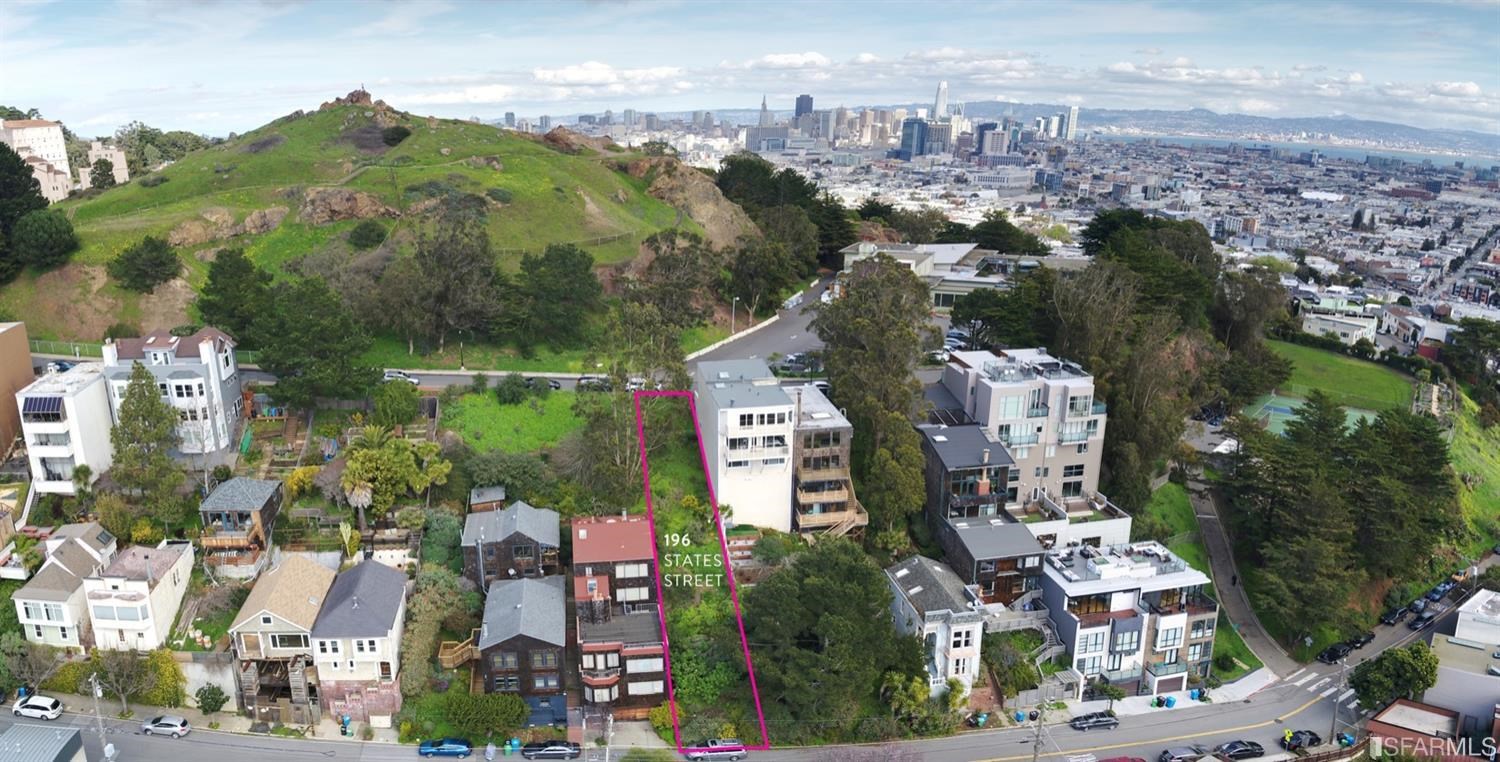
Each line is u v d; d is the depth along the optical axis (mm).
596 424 95000
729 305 150750
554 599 80500
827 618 75750
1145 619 87625
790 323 152250
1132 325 120438
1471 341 182750
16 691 75812
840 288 142125
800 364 127000
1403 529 105688
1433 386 166250
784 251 154125
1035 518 99938
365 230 143875
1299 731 84062
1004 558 89875
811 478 95062
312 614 76250
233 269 112562
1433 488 114375
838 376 104438
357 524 87750
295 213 148875
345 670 74938
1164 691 89250
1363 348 182500
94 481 89000
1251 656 96375
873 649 78375
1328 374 170500
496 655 73938
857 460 103688
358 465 85500
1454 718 86125
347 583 78750
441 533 86438
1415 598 110500
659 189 183750
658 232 159375
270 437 97312
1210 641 91250
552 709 76188
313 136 189250
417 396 102125
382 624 74375
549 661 74750
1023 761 77062
